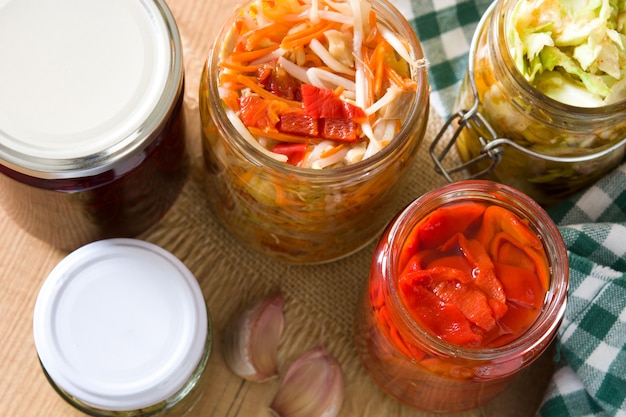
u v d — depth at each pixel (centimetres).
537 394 58
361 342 56
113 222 56
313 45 51
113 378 52
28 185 52
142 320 53
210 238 58
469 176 60
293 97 51
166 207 58
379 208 55
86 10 52
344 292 58
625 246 56
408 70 52
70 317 53
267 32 52
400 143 50
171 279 54
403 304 50
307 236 55
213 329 58
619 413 55
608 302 55
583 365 55
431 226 51
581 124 53
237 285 58
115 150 51
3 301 57
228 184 54
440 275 50
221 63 51
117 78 52
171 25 52
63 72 51
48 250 58
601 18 54
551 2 54
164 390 53
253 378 57
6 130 50
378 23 52
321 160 51
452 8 61
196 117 60
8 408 56
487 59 55
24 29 52
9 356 56
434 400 55
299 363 57
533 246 51
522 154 56
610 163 58
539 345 50
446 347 49
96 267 54
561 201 60
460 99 59
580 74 54
